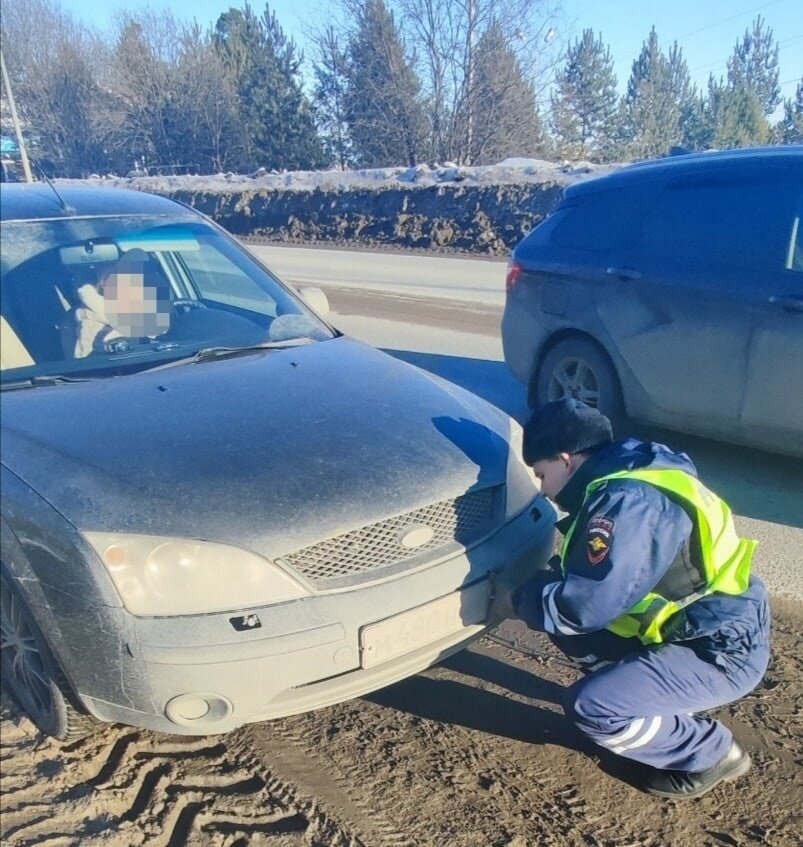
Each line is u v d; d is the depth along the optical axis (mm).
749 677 2693
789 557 4199
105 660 2467
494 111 35969
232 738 2973
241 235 26719
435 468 2867
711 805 2695
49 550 2510
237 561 2473
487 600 2863
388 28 37062
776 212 4762
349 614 2541
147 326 3654
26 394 3127
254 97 49688
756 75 70000
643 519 2514
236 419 2975
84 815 2594
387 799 2689
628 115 59750
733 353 4809
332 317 10914
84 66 55375
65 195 4172
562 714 3123
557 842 2537
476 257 18312
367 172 27578
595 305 5523
